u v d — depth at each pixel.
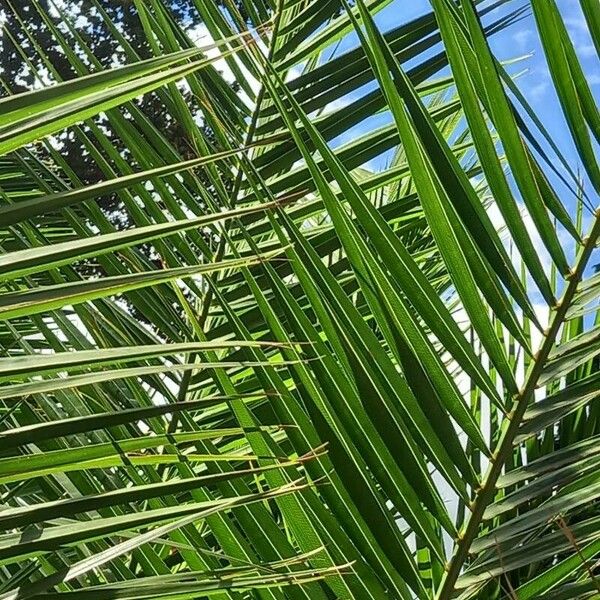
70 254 0.77
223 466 1.20
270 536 1.18
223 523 1.19
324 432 1.18
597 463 1.20
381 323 1.20
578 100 1.21
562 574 1.22
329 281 1.19
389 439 1.17
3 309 0.74
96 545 1.16
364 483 1.17
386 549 1.16
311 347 1.18
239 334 1.20
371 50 1.20
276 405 1.19
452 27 1.20
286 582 0.96
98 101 0.78
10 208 0.75
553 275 1.63
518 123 1.23
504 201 1.21
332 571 0.98
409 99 1.22
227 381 1.20
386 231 1.20
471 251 1.20
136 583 0.87
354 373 1.18
